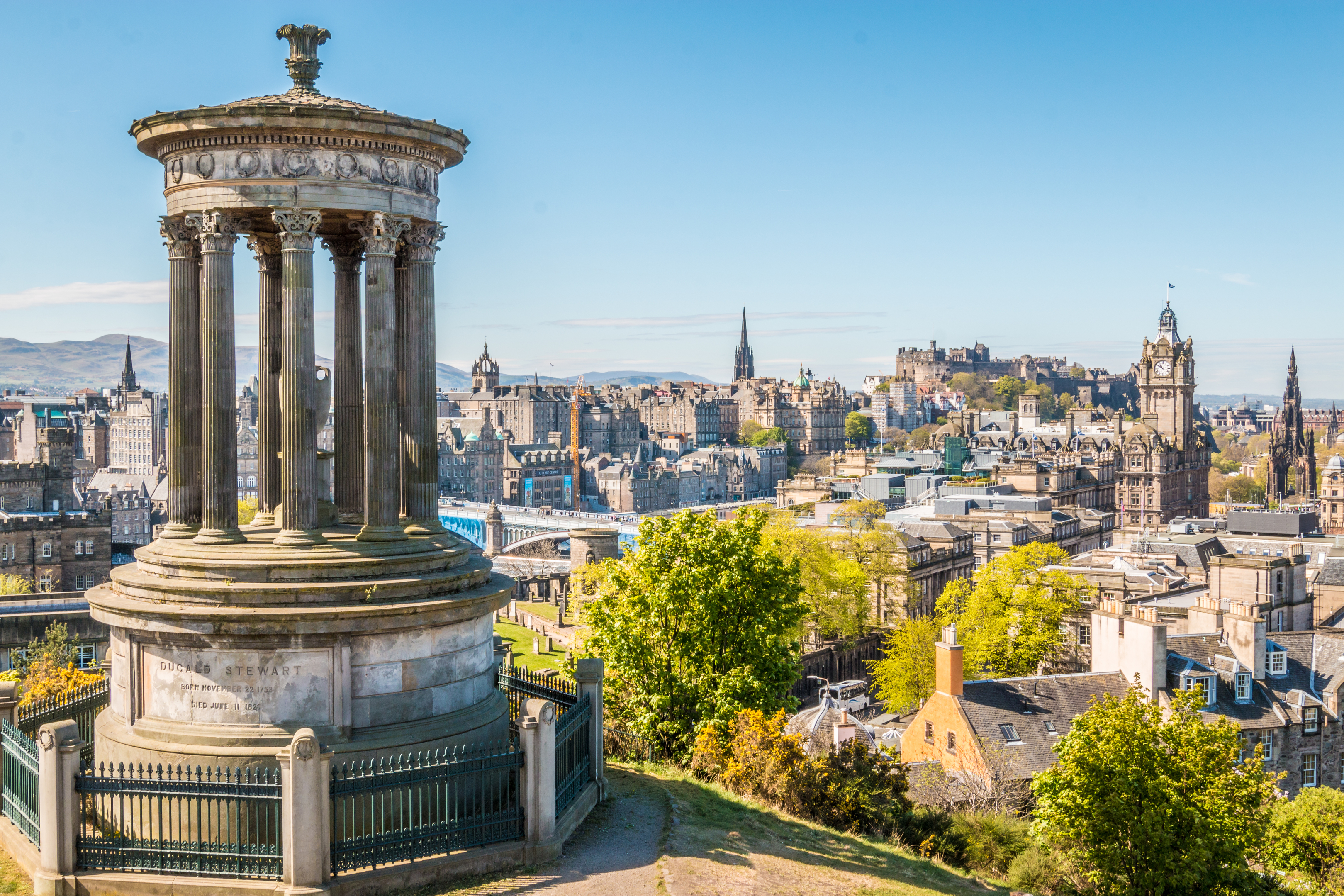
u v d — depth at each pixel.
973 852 40.12
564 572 197.75
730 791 37.53
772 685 49.34
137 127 29.27
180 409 29.62
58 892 24.55
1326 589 125.44
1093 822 40.03
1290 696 73.69
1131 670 72.00
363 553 28.81
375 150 29.22
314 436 29.19
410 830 25.55
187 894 24.16
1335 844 52.62
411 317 31.09
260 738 27.05
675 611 48.75
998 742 65.06
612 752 45.00
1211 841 39.69
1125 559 141.88
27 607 91.25
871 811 38.53
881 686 114.75
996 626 106.94
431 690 29.00
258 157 28.56
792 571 51.28
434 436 31.69
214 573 27.81
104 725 29.06
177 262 29.64
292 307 28.59
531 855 26.81
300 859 23.95
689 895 25.47
